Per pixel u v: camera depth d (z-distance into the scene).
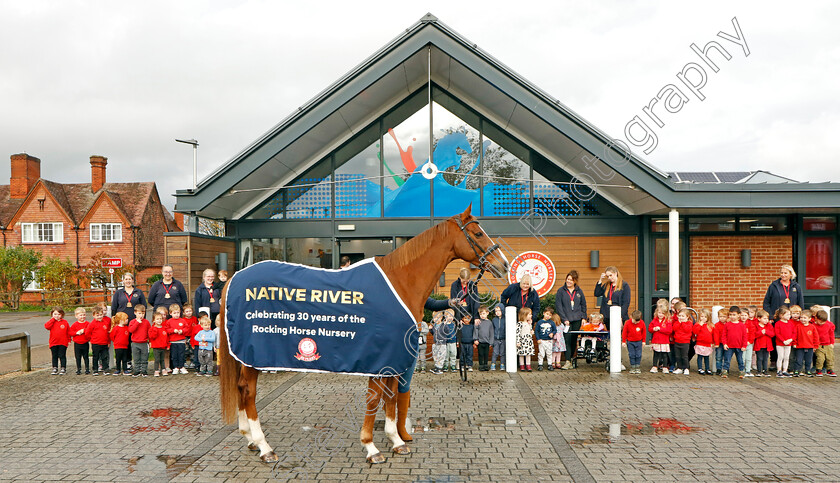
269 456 4.70
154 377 8.48
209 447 5.12
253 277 4.80
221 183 10.55
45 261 29.14
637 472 4.48
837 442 5.23
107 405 6.70
